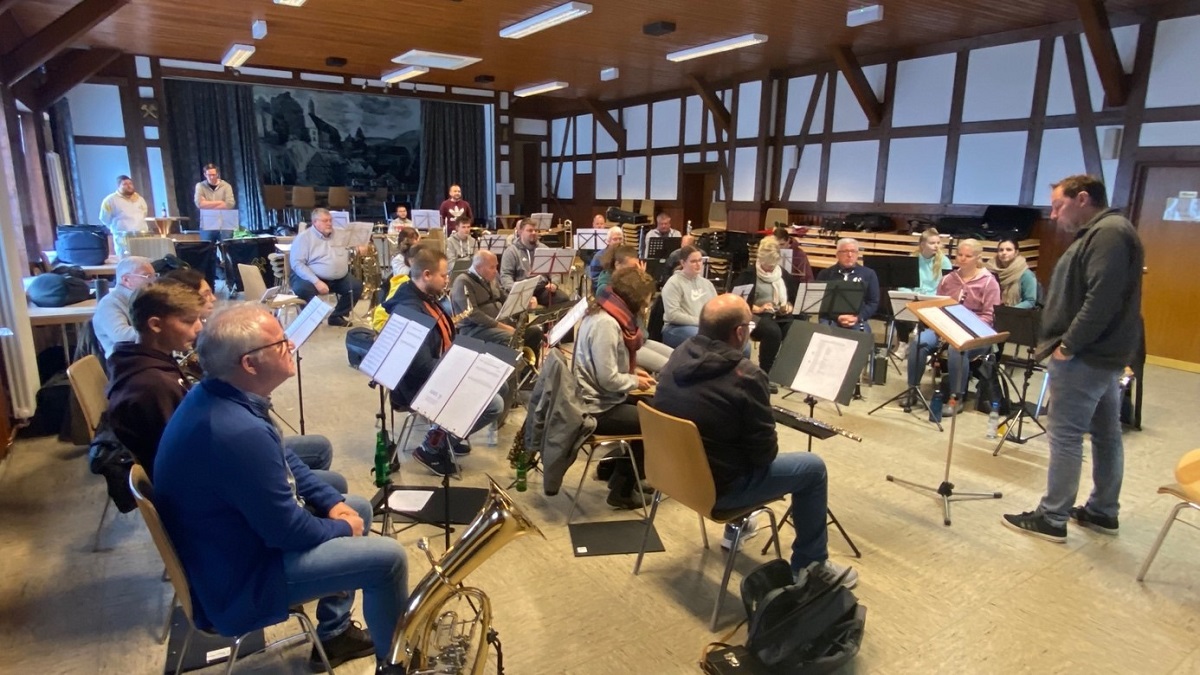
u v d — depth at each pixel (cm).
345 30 748
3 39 627
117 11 666
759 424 211
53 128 913
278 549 163
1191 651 215
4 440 345
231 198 889
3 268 354
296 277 657
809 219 934
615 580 250
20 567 250
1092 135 645
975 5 604
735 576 253
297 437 254
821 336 269
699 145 1108
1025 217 675
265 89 1203
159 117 998
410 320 268
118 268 337
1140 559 268
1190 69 579
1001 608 236
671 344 463
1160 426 426
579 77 1048
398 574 173
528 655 208
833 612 199
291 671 201
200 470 152
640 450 303
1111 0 583
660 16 661
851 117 865
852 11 630
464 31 746
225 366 158
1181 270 600
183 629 216
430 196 1377
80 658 204
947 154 766
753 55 859
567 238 1140
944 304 306
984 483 336
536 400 290
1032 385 506
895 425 422
